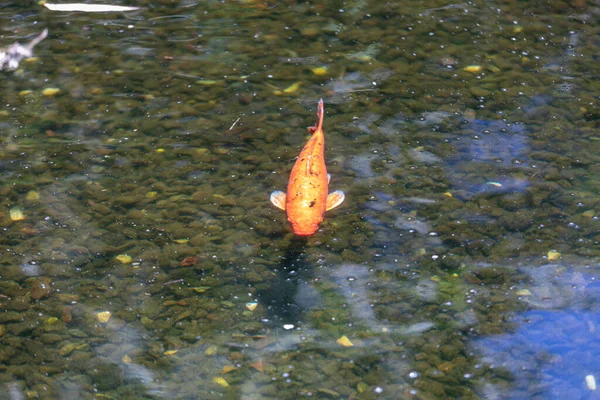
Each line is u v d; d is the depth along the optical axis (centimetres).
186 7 855
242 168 577
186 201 541
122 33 794
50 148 605
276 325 439
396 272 476
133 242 504
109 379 406
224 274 477
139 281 473
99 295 462
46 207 538
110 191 554
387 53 750
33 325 441
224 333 435
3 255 493
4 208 537
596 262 479
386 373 406
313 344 427
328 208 500
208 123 636
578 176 561
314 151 497
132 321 444
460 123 632
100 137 619
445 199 540
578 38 775
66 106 663
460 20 817
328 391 396
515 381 398
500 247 495
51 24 812
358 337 430
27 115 649
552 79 698
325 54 750
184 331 437
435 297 457
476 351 418
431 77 705
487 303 451
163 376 408
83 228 518
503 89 683
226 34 792
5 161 587
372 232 509
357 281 470
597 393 388
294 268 480
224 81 702
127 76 711
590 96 668
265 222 519
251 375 407
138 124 636
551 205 531
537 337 425
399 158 586
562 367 405
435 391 395
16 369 413
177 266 483
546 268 476
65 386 402
